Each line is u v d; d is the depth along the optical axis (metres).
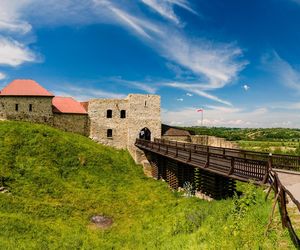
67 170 33.56
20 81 48.22
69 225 22.52
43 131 39.12
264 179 14.77
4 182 26.78
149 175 41.12
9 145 33.91
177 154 28.78
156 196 31.23
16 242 17.36
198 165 22.06
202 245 12.54
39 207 24.12
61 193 28.09
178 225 17.52
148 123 52.38
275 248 9.21
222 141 39.88
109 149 47.34
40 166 31.88
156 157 41.00
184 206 23.81
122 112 52.25
